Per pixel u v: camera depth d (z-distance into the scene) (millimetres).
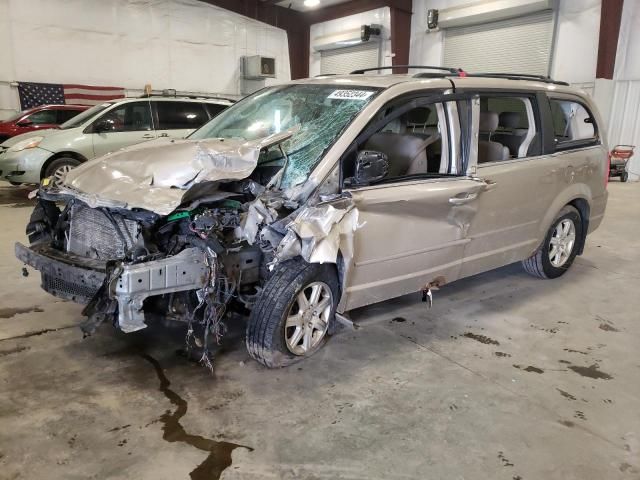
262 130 3582
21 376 2891
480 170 3689
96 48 13328
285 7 17078
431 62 15312
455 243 3602
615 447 2463
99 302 2674
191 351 3230
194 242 2766
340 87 3578
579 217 4836
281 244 2707
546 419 2668
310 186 2863
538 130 4227
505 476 2242
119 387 2822
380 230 3117
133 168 2998
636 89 12102
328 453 2348
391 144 3725
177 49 14695
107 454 2279
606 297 4465
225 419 2570
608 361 3324
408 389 2906
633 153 12391
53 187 3244
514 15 12984
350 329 3648
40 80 12688
